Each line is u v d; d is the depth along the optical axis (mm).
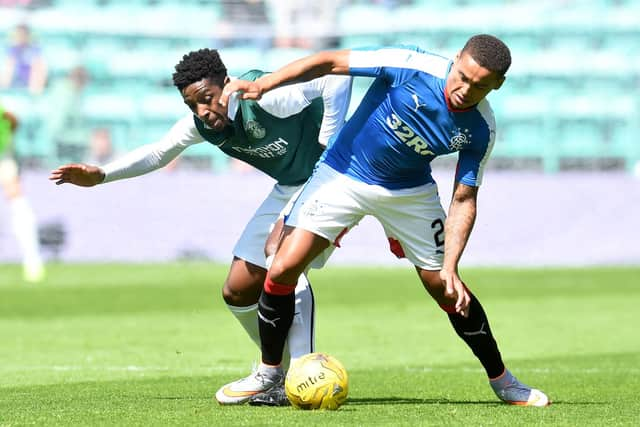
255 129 21078
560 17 77938
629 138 74438
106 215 70438
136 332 37125
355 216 19922
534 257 69625
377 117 19219
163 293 51219
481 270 65812
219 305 46281
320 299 49469
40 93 76688
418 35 79188
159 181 70625
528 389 20531
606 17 77625
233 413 18734
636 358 30594
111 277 59719
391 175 19547
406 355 31406
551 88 75688
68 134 75750
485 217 69812
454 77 18219
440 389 23531
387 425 17109
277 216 22078
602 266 68188
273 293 20125
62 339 35094
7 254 69188
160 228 70375
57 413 18719
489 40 17969
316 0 82312
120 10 82938
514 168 74500
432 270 20188
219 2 82500
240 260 22000
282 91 20953
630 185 69438
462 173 19312
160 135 77625
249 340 34812
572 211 69500
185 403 20406
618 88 75625
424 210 19938
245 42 80500
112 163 21484
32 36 80500
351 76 19359
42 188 70438
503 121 75125
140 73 78750
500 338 35969
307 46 80500
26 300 48219
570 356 31219
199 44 80812
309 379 19141
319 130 22031
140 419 17922
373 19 81250
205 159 75250
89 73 78812
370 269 67000
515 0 79875
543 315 43031
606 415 18656
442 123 18781
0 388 23438
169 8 82500
